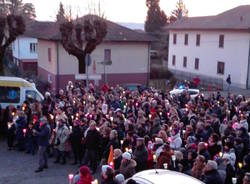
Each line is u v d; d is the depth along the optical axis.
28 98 17.72
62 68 33.53
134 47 36.16
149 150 10.41
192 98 21.27
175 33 54.22
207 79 46.75
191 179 7.19
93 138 11.80
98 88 32.28
